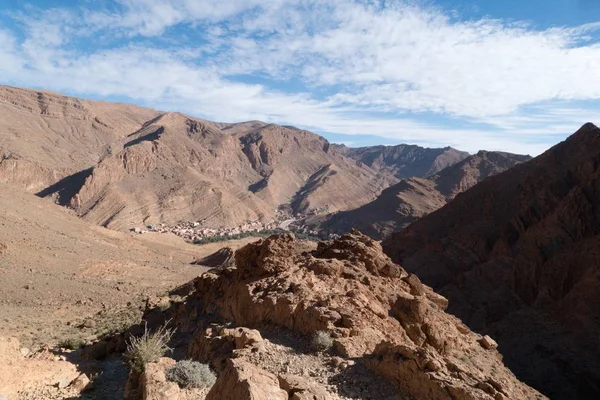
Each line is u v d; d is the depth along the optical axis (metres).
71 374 18.28
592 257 58.28
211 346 18.34
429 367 13.80
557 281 60.41
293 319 19.86
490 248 77.69
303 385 11.75
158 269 92.94
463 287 71.19
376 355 15.74
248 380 9.88
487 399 12.17
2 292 56.91
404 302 22.89
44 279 66.56
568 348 48.94
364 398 13.26
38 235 87.81
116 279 77.31
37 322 43.19
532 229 72.06
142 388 13.48
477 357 22.59
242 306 23.11
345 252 30.28
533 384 45.16
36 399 15.59
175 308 31.12
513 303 63.31
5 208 94.12
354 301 21.14
